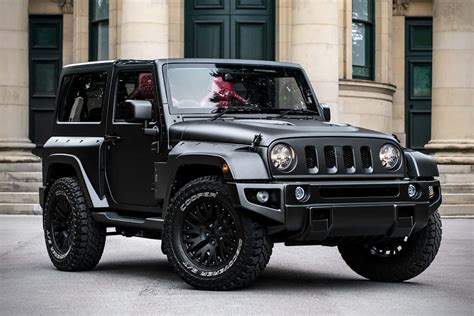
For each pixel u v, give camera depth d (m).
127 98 11.17
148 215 11.02
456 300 9.43
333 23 21.72
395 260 10.64
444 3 22.42
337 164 9.77
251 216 9.45
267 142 9.52
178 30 23.22
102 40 24.17
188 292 9.73
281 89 11.24
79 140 11.69
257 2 23.58
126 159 11.05
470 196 21.06
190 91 10.77
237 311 8.60
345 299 9.41
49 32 26.66
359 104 24.20
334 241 10.02
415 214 10.03
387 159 10.10
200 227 9.80
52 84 26.66
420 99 27.22
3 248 14.12
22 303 9.12
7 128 22.02
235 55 23.53
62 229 11.73
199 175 10.24
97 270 11.70
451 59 22.41
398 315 8.52
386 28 25.19
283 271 11.68
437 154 22.41
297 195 9.39
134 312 8.57
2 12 22.03
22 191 21.09
